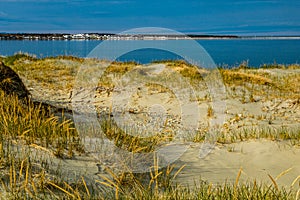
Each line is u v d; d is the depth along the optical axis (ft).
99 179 14.58
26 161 13.94
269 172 17.54
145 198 13.12
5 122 17.66
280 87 42.83
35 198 11.98
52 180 13.41
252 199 12.77
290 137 23.26
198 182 15.83
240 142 22.70
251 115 31.96
